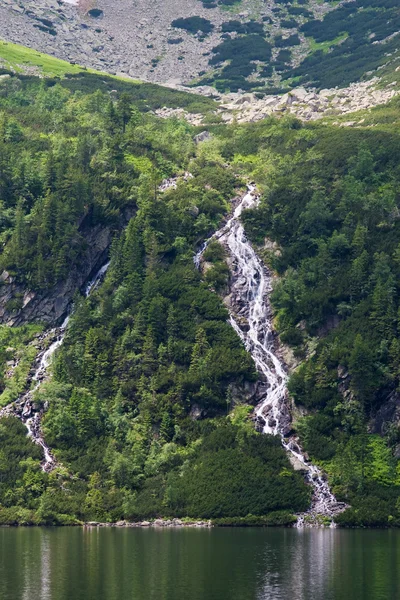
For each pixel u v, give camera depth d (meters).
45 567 107.00
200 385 168.38
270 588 97.19
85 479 153.00
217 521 142.50
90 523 143.50
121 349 174.38
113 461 154.25
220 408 167.88
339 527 143.12
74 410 163.88
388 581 100.44
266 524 142.88
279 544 122.69
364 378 166.25
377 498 150.00
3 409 167.88
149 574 103.50
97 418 163.62
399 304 177.88
